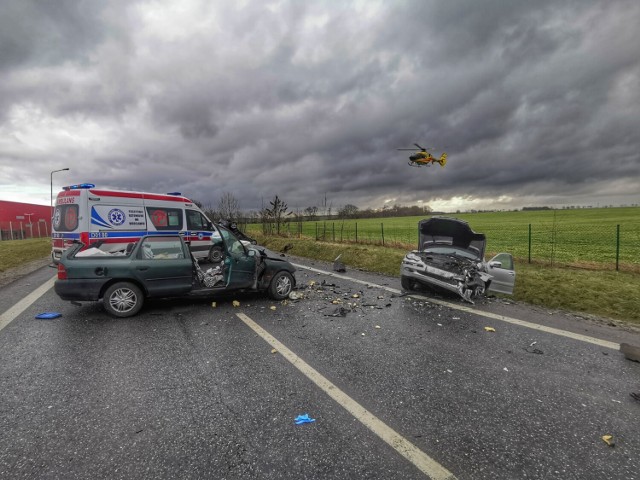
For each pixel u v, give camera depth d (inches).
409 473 95.0
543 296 298.2
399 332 216.1
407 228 1691.7
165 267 251.8
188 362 167.3
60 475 93.1
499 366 166.4
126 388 141.6
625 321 243.9
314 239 881.5
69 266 230.1
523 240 999.0
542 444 108.8
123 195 389.4
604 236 1085.1
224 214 1259.2
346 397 135.7
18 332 208.7
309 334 210.5
